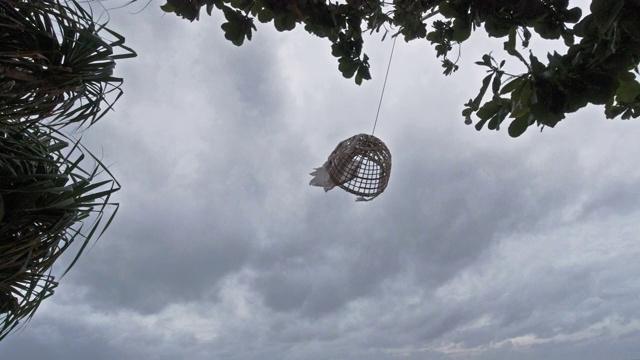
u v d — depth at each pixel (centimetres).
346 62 203
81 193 122
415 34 217
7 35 108
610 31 132
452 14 169
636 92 153
